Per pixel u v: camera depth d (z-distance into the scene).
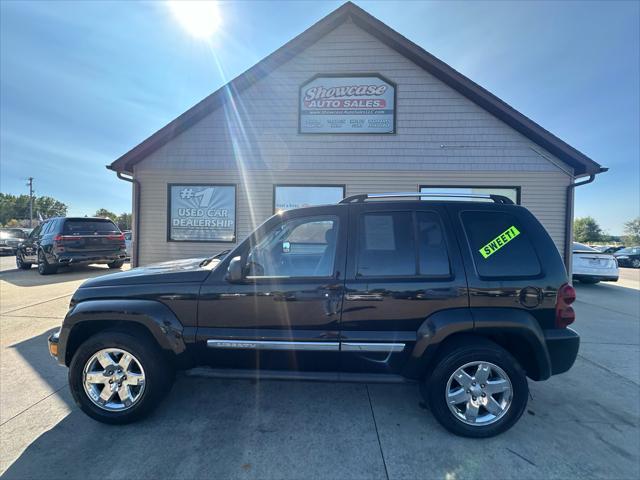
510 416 2.48
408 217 2.70
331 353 2.59
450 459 2.27
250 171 8.12
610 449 2.38
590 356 4.09
